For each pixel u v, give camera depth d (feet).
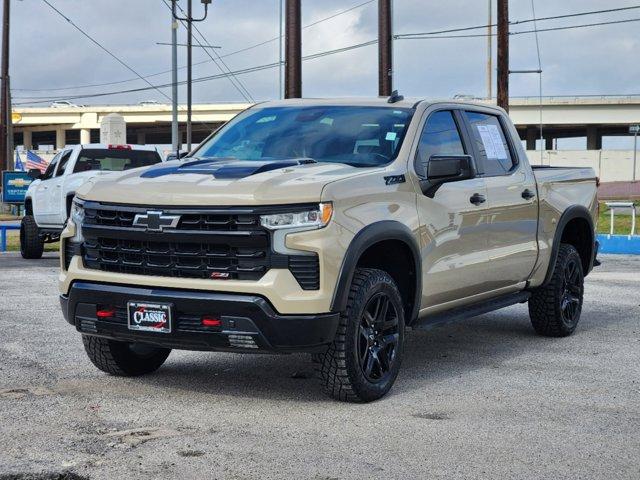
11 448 15.14
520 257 24.59
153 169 20.18
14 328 27.73
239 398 19.07
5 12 167.53
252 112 23.52
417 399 19.13
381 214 18.89
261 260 17.37
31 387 19.81
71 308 19.11
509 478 13.97
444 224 21.02
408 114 21.49
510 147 25.23
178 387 20.10
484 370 22.36
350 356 18.07
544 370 22.36
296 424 16.96
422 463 14.65
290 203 17.38
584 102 292.81
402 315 19.58
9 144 169.07
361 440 15.93
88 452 14.96
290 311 17.28
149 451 15.06
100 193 18.99
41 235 55.72
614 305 34.45
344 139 21.09
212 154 22.12
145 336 18.08
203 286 17.51
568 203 27.27
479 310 23.06
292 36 85.10
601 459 14.99
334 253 17.56
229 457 14.80
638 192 233.14
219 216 17.54
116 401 18.67
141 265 18.25
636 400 19.19
